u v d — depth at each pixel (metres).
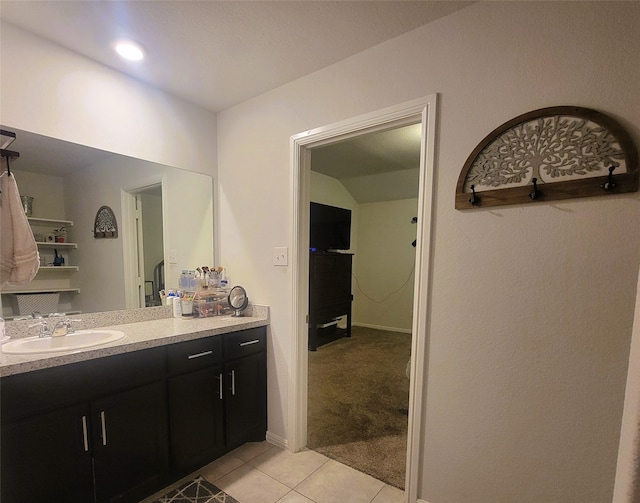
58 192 1.70
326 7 1.37
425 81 1.49
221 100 2.24
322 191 4.87
